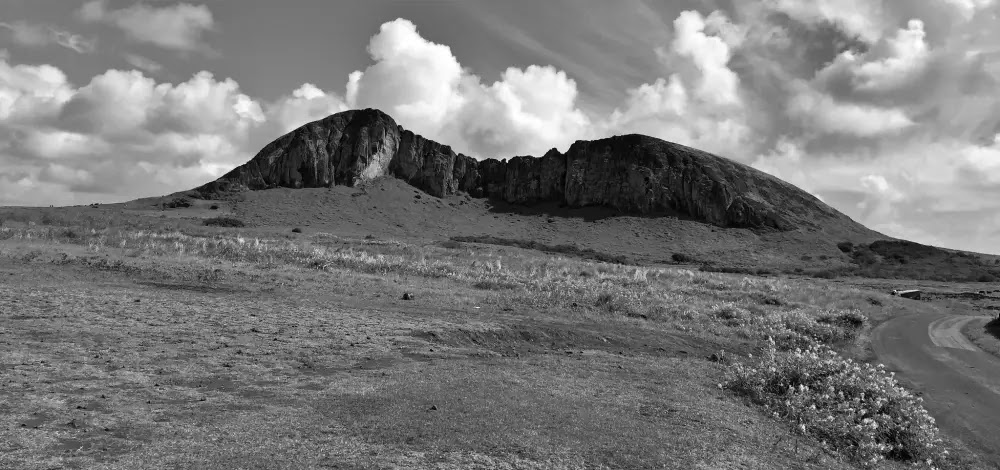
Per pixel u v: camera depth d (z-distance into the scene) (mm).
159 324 15531
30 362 10961
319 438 8148
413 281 32062
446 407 9969
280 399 9977
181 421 8477
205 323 16172
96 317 15633
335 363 13078
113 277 24484
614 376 14273
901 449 12766
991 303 54312
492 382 12109
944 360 24109
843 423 11891
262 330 15898
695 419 11102
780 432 11352
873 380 15180
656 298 33219
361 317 19375
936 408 17078
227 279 26703
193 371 11438
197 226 86438
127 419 8383
